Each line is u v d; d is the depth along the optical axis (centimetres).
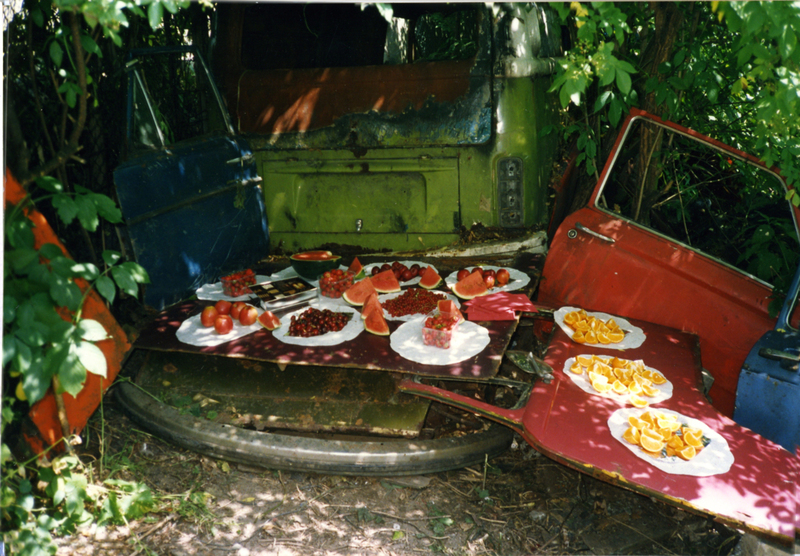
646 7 471
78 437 321
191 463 343
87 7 254
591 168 481
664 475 267
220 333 370
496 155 460
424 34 673
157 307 402
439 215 484
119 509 295
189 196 420
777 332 342
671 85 438
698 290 390
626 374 335
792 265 420
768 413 319
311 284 431
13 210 266
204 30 532
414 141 469
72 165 370
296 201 509
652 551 299
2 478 268
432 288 433
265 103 491
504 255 479
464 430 377
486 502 326
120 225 378
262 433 338
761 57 305
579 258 426
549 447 283
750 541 294
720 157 544
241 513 312
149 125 399
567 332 382
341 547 293
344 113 477
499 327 375
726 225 560
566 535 305
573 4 331
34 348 260
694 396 325
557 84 339
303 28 555
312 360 336
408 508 319
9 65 309
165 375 386
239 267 484
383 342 359
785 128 349
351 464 326
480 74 448
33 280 261
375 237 502
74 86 291
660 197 563
